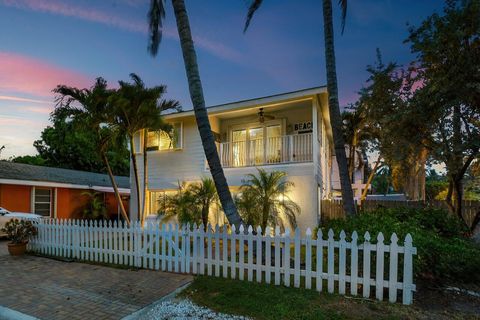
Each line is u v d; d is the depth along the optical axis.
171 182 12.47
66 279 5.26
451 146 6.84
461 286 4.52
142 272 5.68
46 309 3.87
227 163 11.89
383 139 8.98
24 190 13.35
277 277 4.71
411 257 3.87
